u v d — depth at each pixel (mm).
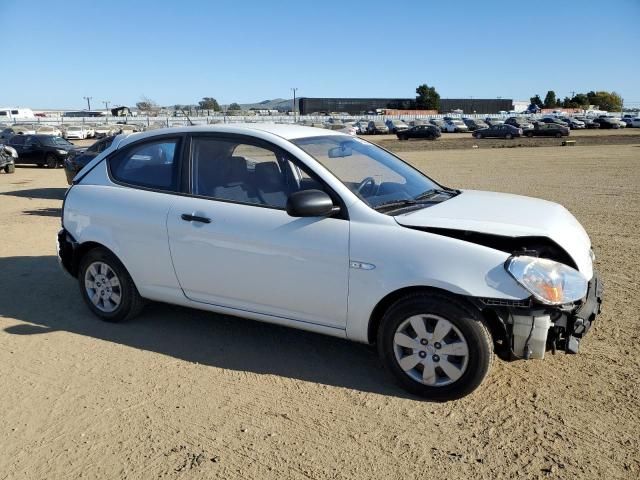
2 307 5480
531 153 29312
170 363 4246
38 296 5805
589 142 38875
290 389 3842
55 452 3164
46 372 4117
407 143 44625
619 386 3779
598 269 6516
